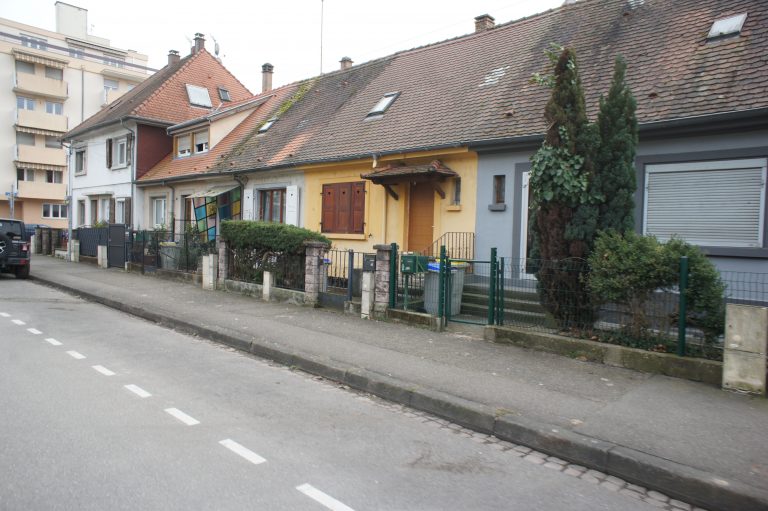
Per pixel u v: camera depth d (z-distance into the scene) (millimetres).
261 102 21922
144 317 10445
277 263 11820
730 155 8109
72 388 5637
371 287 9648
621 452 4184
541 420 4852
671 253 6395
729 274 8086
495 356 7105
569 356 7094
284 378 6539
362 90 17359
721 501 3672
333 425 4957
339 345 7648
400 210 13047
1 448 4094
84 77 41781
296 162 14953
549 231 7535
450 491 3744
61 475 3682
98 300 12211
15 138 37906
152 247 16875
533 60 12844
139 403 5254
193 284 14430
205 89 25688
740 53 8992
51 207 39844
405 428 5000
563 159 7277
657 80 9484
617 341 6906
